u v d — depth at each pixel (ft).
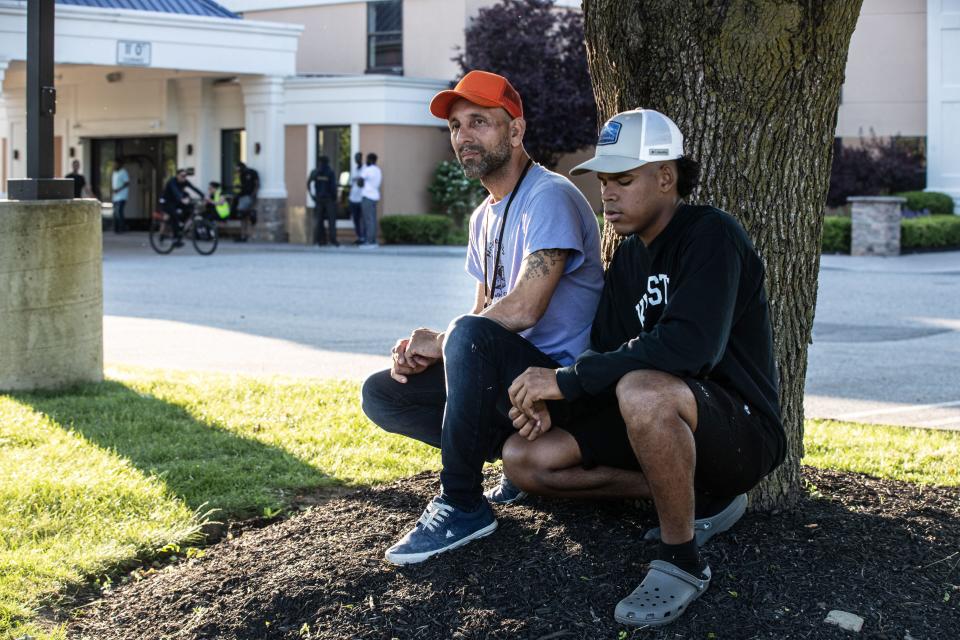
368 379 13.58
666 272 10.98
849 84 94.17
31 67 22.65
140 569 12.84
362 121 83.30
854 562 11.27
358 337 34.12
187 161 91.40
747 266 10.89
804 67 12.64
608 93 13.56
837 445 18.62
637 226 11.07
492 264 12.94
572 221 12.12
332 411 20.97
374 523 12.99
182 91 90.89
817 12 12.33
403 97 83.46
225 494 15.46
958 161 90.07
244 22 82.02
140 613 11.32
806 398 24.54
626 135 10.87
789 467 13.12
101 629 11.11
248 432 19.19
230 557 12.37
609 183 11.05
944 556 11.45
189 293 47.55
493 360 11.60
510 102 12.34
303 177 85.92
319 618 10.64
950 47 89.71
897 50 92.53
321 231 80.59
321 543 12.40
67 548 13.02
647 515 12.49
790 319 13.23
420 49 94.38
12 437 18.21
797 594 10.62
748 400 10.94
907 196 83.97
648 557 11.28
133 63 77.10
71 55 74.69
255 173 85.05
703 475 10.82
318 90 84.43
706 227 10.72
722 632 10.05
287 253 74.69
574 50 84.17
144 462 16.96
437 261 67.21
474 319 11.66
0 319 22.20
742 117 12.80
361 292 48.08
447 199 84.89
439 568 11.29
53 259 22.44
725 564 11.16
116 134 94.99
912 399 24.45
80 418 19.92
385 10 96.02
